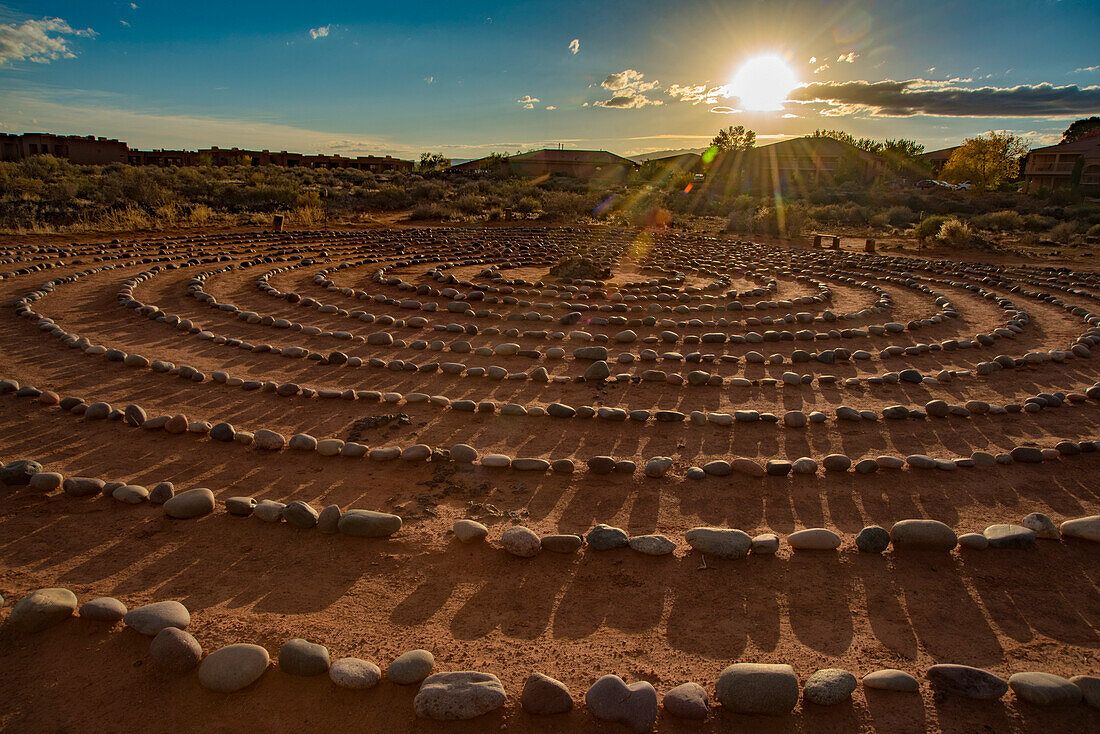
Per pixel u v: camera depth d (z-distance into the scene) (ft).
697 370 29.53
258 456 19.88
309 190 127.75
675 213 125.90
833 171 232.12
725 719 10.37
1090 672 11.59
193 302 39.88
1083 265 68.18
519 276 54.54
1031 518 15.98
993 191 214.69
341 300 42.19
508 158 257.75
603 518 16.85
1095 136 219.82
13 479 17.38
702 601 13.47
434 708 10.11
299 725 10.18
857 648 12.15
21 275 45.96
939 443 21.93
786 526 16.61
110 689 10.75
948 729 10.22
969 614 13.20
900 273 58.39
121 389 25.31
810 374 29.40
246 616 12.64
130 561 14.44
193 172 136.67
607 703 10.28
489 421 23.08
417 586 13.83
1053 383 28.25
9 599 12.86
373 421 22.49
